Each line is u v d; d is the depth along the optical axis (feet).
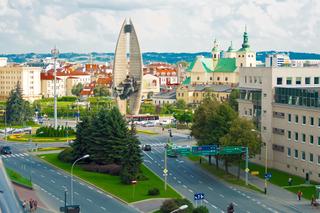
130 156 431.02
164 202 331.57
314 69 523.70
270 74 506.07
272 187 425.69
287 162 486.38
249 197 390.42
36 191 395.14
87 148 487.61
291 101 480.64
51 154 557.33
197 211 317.22
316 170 447.83
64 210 305.73
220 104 490.08
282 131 491.72
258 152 445.78
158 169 494.59
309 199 387.34
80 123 502.79
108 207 355.77
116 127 483.10
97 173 465.47
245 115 549.13
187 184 431.43
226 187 422.82
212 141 467.11
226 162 463.83
